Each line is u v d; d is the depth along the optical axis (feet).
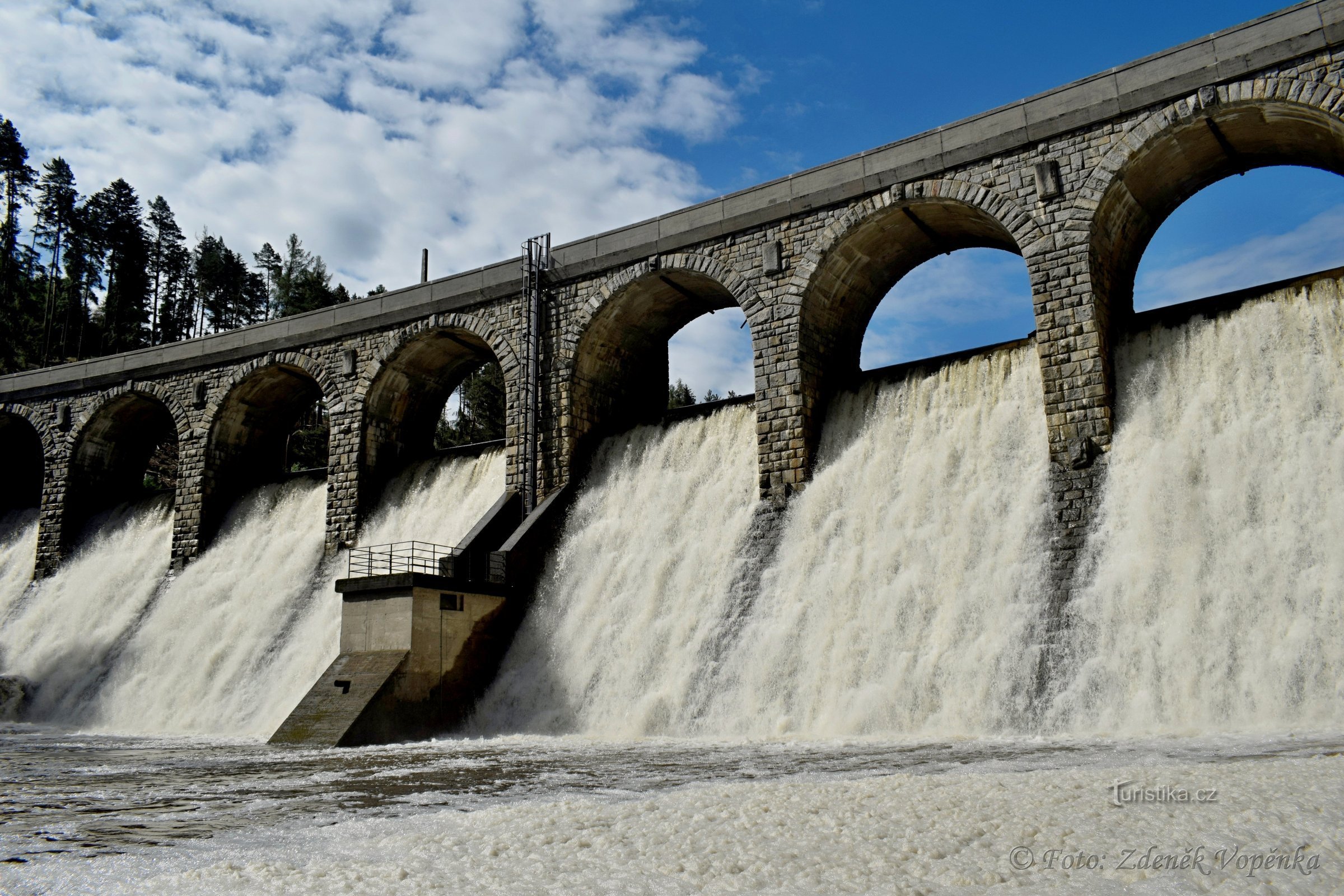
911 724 84.23
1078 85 100.68
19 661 155.43
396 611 101.45
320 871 31.76
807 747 73.41
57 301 331.77
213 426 166.50
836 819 36.37
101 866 34.73
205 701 128.26
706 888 27.66
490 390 289.33
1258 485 83.66
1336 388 85.56
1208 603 78.89
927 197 108.27
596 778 57.72
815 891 26.91
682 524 117.19
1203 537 82.99
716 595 105.40
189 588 155.02
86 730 126.52
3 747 96.53
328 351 155.74
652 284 130.93
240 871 32.40
